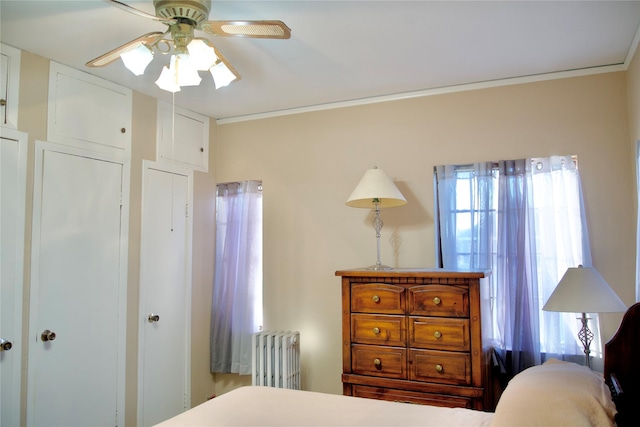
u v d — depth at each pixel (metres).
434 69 2.68
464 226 2.92
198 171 3.55
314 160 3.40
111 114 2.83
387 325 2.45
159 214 3.16
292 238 3.42
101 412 2.67
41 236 2.40
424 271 2.43
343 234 3.26
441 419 1.63
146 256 3.04
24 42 2.27
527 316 2.63
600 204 2.60
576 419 1.32
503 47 2.38
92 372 2.63
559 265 2.66
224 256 3.60
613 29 2.19
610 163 2.60
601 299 1.99
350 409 1.76
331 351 3.23
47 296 2.41
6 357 2.22
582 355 2.54
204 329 3.54
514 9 1.99
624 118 2.59
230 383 3.58
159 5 1.68
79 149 2.62
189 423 1.62
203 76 2.80
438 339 2.33
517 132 2.82
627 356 1.63
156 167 3.15
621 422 1.33
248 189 3.59
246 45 2.34
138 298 2.96
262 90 3.04
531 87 2.81
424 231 3.02
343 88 3.02
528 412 1.37
